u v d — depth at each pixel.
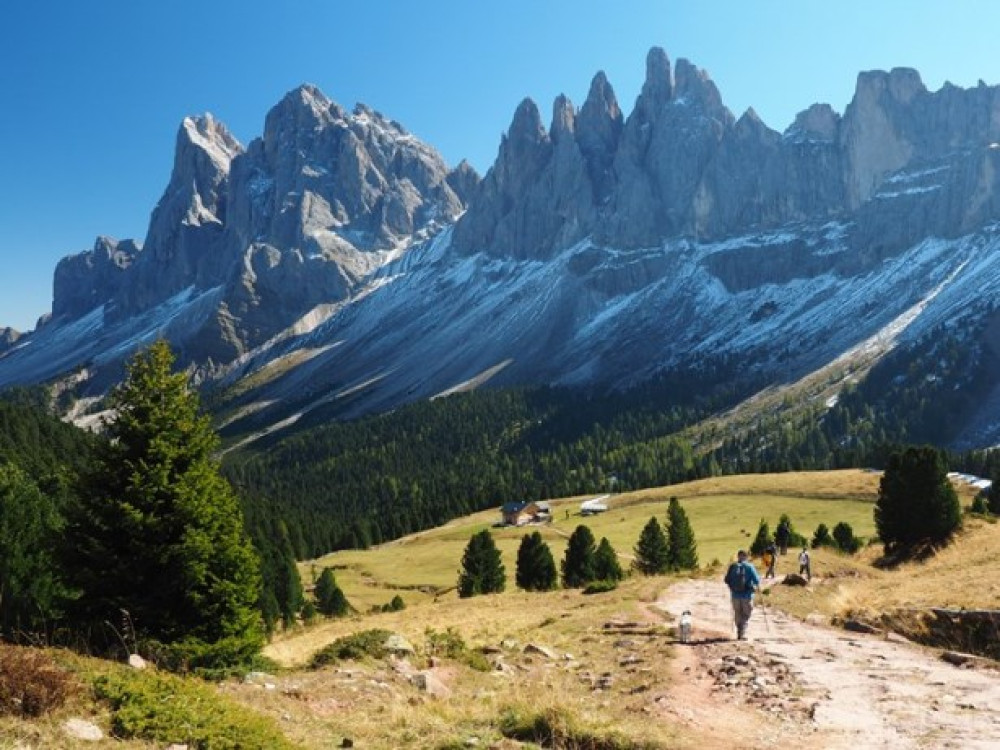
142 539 24.48
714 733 13.13
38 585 37.06
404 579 114.31
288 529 169.38
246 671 18.12
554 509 174.00
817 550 62.22
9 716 10.37
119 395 26.62
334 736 12.63
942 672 18.48
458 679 19.14
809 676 17.94
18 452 122.94
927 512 58.19
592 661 21.95
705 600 36.72
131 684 12.22
